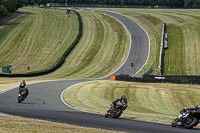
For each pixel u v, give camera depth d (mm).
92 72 103188
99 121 22234
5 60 122250
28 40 146750
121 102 25422
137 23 172500
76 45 136375
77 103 42500
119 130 18188
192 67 99500
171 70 99500
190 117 20453
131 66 107500
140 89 59625
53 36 151500
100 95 53812
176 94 54688
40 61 119312
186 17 181125
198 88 59812
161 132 17844
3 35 156250
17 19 194625
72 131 16438
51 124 18859
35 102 39594
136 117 26422
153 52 121438
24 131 15570
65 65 113688
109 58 119188
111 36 147000
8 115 22984
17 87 57531
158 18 183750
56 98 46438
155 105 46969
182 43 126312
